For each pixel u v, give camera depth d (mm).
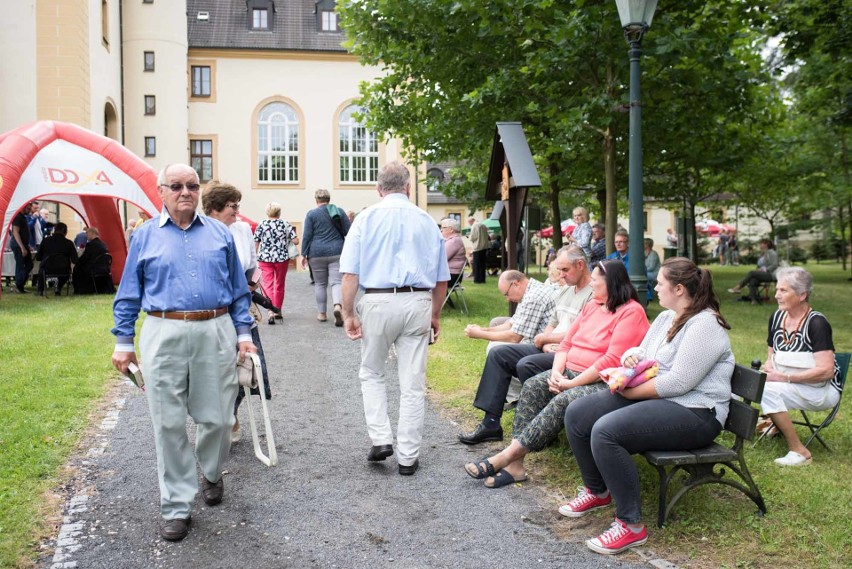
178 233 3861
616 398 4090
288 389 7219
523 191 7750
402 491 4555
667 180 20875
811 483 4555
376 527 4043
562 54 12195
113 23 29453
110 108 29141
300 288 16969
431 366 7992
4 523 3881
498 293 15922
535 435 4523
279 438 5617
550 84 13734
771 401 5047
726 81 14188
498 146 8234
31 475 4574
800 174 23281
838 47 13867
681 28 11711
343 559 3672
